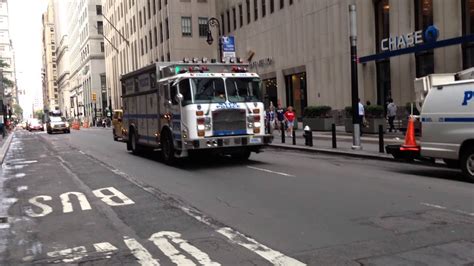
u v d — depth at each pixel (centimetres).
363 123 2395
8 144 3300
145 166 1620
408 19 2538
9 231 788
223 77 1498
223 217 821
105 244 685
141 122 1922
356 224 737
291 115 2720
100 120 9419
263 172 1356
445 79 1272
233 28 4669
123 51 8238
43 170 1664
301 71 3531
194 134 1444
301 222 762
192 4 5725
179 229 752
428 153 1186
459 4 2245
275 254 605
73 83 15700
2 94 6159
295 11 3559
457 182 1095
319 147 1975
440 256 574
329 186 1084
